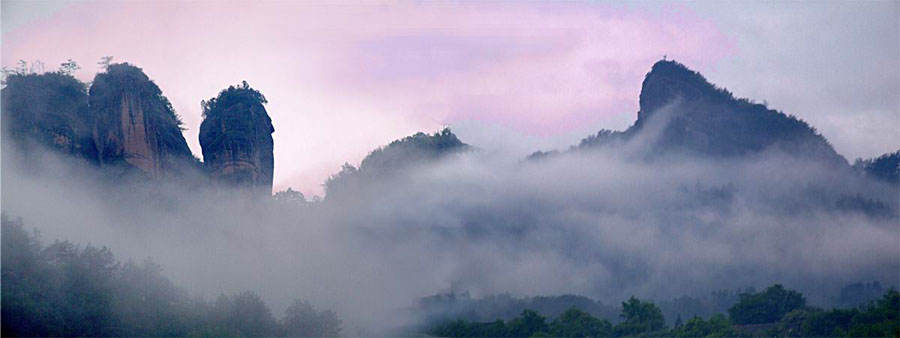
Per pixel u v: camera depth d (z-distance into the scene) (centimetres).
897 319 12862
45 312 11306
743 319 14412
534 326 14275
